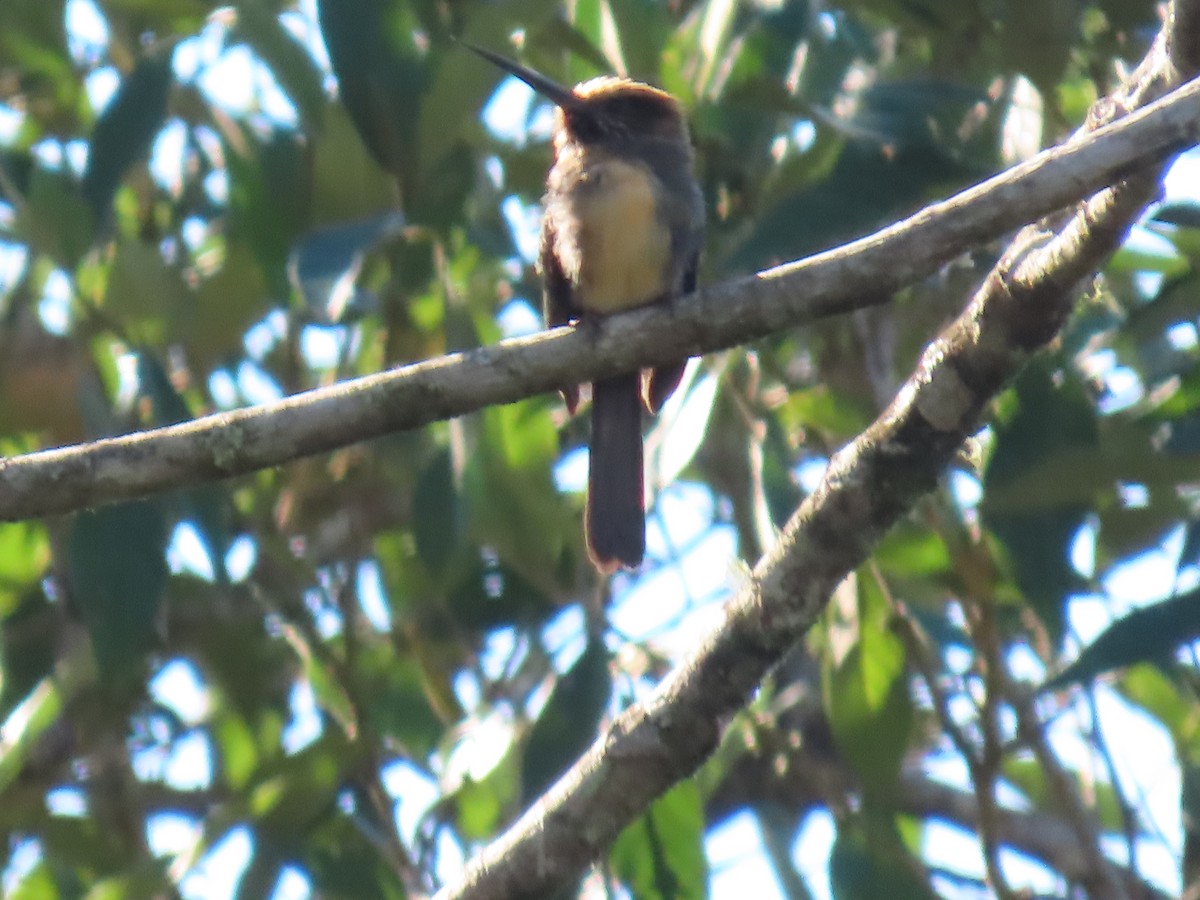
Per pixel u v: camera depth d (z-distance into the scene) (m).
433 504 8.96
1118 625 7.94
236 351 10.30
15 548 10.20
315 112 9.20
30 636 10.06
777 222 8.55
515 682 9.85
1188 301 8.70
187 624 10.25
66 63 9.95
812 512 7.71
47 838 10.08
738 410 9.60
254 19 9.14
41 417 9.88
